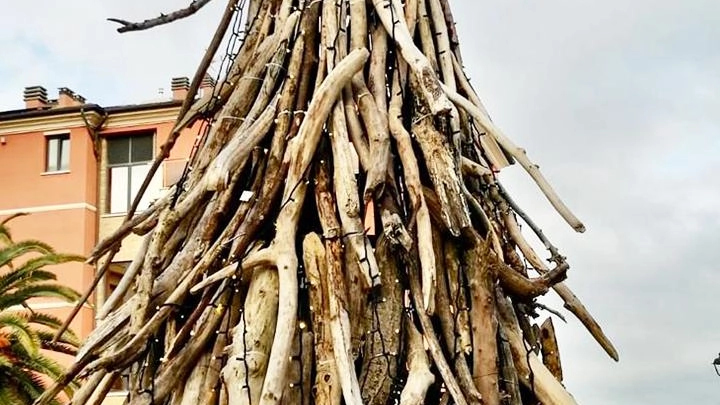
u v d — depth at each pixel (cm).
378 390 446
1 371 1825
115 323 495
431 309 441
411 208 490
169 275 496
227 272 469
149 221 547
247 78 549
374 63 530
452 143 504
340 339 434
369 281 448
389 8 530
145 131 2477
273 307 462
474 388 446
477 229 507
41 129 2528
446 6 587
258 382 448
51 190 2489
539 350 515
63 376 487
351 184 474
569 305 536
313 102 488
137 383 489
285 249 464
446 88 523
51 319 1873
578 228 501
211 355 477
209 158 535
